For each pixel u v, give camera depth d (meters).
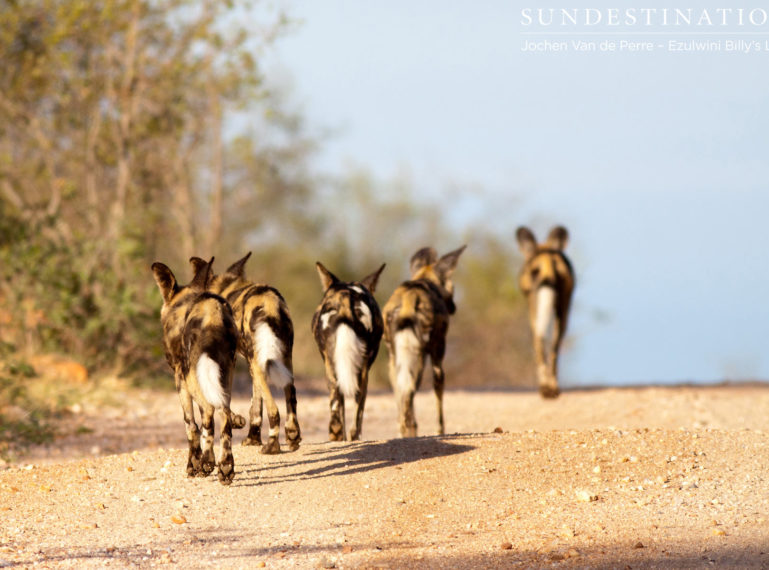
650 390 62.25
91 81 71.00
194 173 87.00
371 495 25.73
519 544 21.31
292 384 30.16
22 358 56.03
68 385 55.50
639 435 31.06
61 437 45.12
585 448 29.59
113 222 66.50
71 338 62.12
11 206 71.81
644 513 23.36
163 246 79.19
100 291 62.44
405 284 36.19
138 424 49.09
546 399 51.34
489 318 105.00
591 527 22.31
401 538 22.34
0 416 44.62
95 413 51.50
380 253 104.00
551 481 26.61
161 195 78.44
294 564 20.69
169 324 27.33
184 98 75.12
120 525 24.08
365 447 30.41
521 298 104.06
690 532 21.53
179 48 73.38
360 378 32.66
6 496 27.22
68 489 27.67
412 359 34.41
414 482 26.66
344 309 31.12
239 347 30.03
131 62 70.12
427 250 40.91
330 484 26.69
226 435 25.98
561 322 50.22
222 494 26.20
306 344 87.75
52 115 72.94
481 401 58.59
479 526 23.05
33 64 70.75
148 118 74.12
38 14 70.25
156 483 27.58
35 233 62.50
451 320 105.69
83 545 22.45
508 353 105.25
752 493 24.95
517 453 29.11
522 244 52.81
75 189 69.81
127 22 70.38
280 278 99.00
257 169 90.75
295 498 25.70
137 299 63.81
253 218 98.12
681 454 28.95
